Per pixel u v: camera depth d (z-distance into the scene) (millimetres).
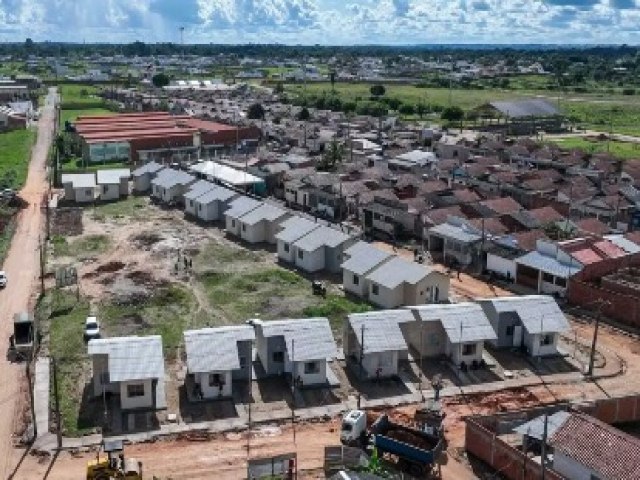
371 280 69875
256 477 41812
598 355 60250
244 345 54094
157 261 82812
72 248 87500
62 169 131875
